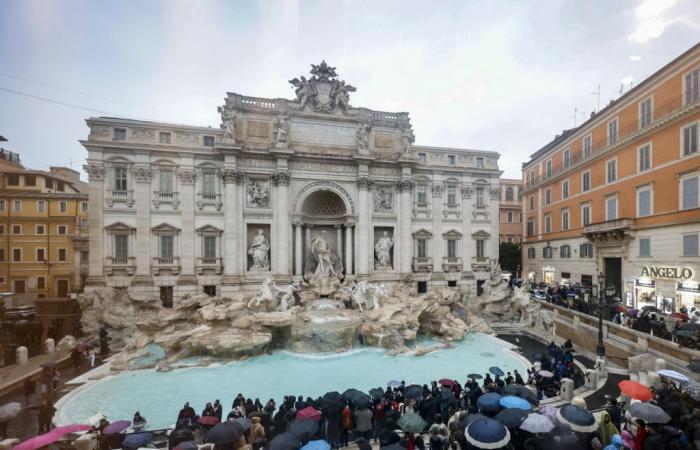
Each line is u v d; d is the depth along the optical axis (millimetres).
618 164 35094
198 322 29016
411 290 39000
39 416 14891
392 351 26641
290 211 37906
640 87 31969
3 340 25156
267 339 26109
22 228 45406
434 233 43062
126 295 33250
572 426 10773
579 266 41812
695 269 26375
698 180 26188
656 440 9586
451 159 44438
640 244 31891
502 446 9953
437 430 11898
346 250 39781
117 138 34406
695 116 26406
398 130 41844
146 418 16547
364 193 39469
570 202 43750
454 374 22391
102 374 22172
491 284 40688
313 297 34625
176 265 35312
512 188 65812
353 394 14359
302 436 10766
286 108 37969
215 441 10250
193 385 20594
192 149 35719
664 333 21516
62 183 49781
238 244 36438
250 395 19234
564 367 19391
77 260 46219
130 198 34375
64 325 30938
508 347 28469
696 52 26328
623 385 13492
